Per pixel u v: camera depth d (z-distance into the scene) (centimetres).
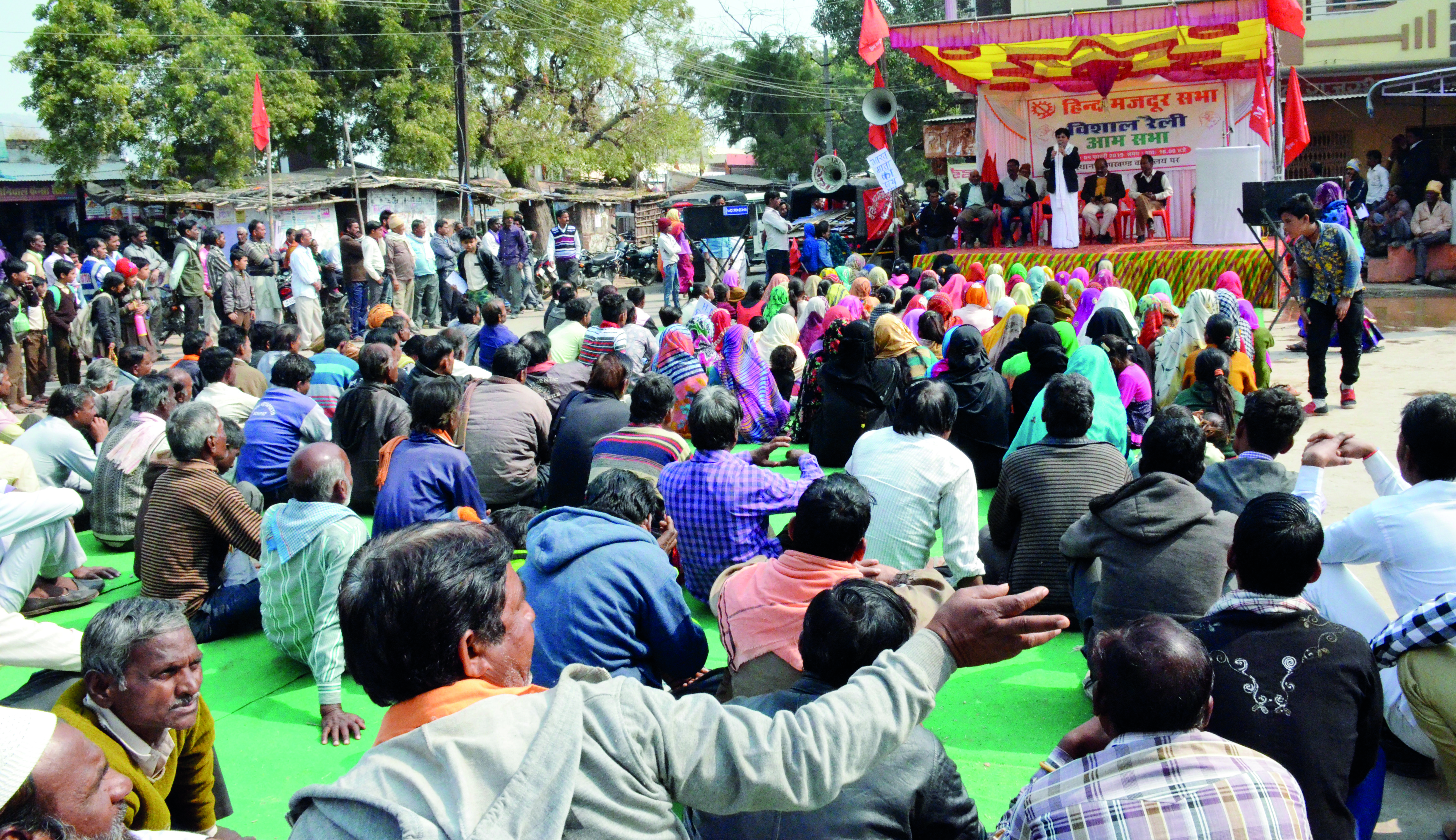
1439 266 1605
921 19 4047
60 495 486
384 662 156
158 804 276
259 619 527
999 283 1132
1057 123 1870
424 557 159
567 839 143
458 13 2475
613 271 2983
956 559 458
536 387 751
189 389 706
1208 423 564
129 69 2478
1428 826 332
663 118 3416
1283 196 1248
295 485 447
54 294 1279
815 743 154
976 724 411
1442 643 310
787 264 1848
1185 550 362
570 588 360
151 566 507
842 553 320
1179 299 1473
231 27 2594
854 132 4391
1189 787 202
